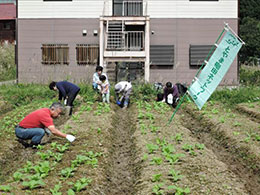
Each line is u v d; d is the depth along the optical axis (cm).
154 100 1603
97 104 1462
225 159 844
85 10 2116
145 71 1967
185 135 960
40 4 2117
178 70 2111
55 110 827
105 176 690
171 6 2102
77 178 639
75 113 1254
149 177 651
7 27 4506
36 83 2022
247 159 807
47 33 2123
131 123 1168
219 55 955
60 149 778
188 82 2111
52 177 637
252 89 1736
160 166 702
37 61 2125
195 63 2095
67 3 2114
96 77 1545
